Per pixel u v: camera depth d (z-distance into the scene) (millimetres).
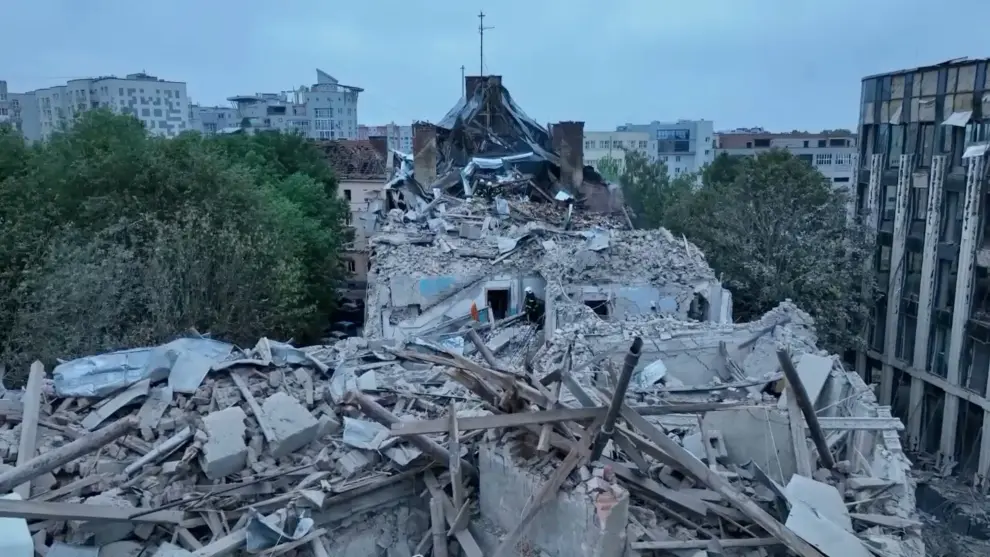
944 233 22516
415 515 8633
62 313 16578
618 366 11047
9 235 17406
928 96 23062
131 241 19172
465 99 31688
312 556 7730
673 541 7074
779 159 28469
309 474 8445
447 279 16719
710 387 10812
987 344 20500
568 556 6996
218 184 21922
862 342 23281
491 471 7883
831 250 23281
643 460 7863
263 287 21375
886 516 7746
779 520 7512
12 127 23906
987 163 20312
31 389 8906
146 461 8281
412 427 7379
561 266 17031
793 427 8492
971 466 21141
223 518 7809
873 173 25953
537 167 27938
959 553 17141
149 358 9867
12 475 7340
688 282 17031
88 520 7309
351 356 11859
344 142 47906
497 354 14633
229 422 8570
